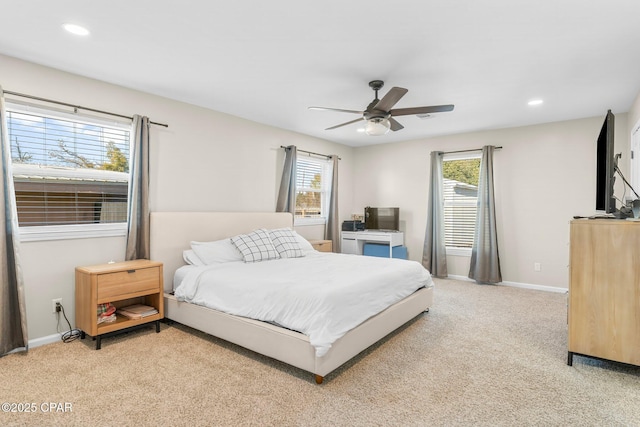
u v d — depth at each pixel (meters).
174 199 3.90
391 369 2.46
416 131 5.46
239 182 4.62
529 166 5.02
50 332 2.97
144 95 3.63
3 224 2.63
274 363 2.56
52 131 3.06
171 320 3.52
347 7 2.11
